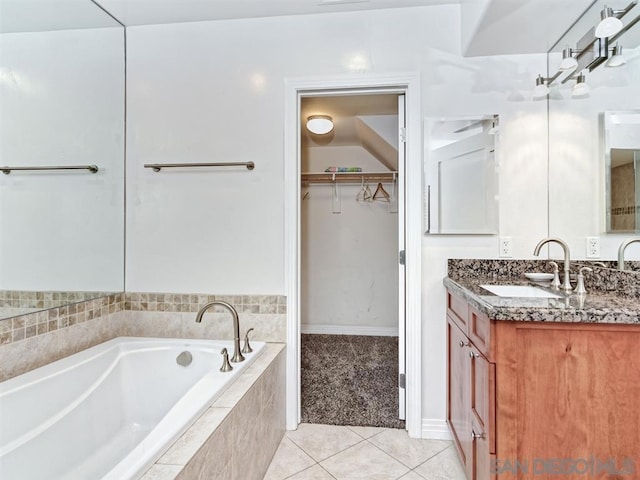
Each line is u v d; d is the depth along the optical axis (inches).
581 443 42.1
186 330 78.7
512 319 42.5
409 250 73.8
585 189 62.4
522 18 59.5
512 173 71.4
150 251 79.6
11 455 47.0
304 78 75.1
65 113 69.1
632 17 52.7
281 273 76.7
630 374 41.3
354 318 147.6
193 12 74.5
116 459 58.9
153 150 79.1
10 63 61.5
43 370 57.2
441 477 60.2
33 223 63.2
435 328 73.6
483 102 71.9
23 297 59.8
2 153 58.9
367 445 69.7
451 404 68.8
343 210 147.3
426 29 72.8
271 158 76.5
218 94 77.5
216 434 41.8
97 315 72.6
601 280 58.4
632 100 52.9
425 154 73.1
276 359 68.8
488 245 72.2
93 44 73.9
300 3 71.3
